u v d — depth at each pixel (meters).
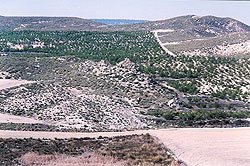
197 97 114.25
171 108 107.19
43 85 120.12
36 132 75.12
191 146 65.62
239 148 64.88
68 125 87.81
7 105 103.12
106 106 105.00
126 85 121.25
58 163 53.12
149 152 60.28
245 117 99.00
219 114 98.38
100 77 128.25
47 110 99.31
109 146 62.81
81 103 105.19
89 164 53.03
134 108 106.81
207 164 57.34
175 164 55.09
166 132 74.56
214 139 69.81
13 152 57.03
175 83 122.75
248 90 122.88
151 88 119.00
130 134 73.31
